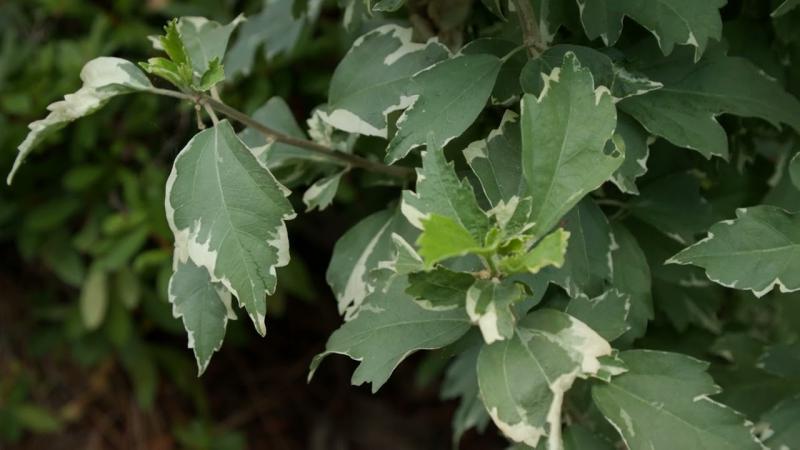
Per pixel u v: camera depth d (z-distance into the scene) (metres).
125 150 1.02
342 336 0.54
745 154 0.63
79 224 1.11
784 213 0.53
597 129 0.50
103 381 1.24
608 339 0.54
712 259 0.53
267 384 1.33
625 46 0.59
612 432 0.59
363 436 1.32
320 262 1.28
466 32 0.63
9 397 1.19
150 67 0.54
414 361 1.33
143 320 1.15
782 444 0.58
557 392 0.49
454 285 0.50
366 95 0.58
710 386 0.52
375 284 0.54
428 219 0.48
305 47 0.90
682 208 0.62
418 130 0.54
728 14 0.62
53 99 0.98
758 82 0.57
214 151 0.53
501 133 0.55
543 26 0.57
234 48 0.76
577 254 0.56
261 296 0.52
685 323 0.65
